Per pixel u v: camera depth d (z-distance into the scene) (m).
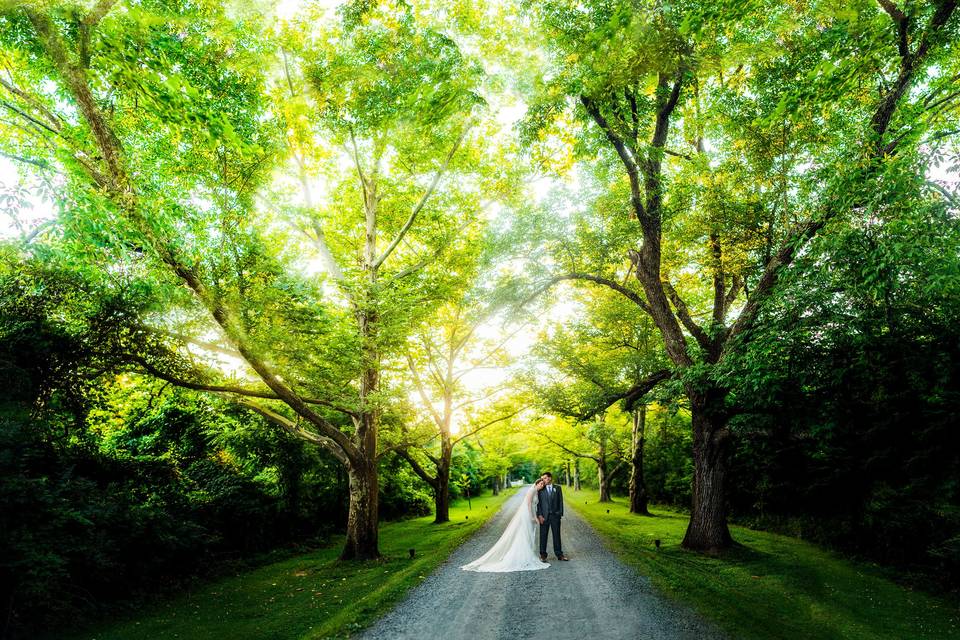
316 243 13.40
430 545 14.39
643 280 12.29
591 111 10.30
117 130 7.86
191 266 7.93
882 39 6.89
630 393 14.26
